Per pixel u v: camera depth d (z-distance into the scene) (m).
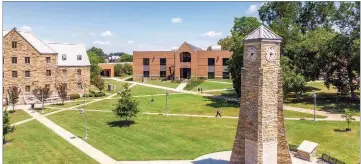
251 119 24.06
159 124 43.34
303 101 59.62
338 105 54.81
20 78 62.56
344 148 31.97
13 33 61.44
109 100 64.31
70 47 72.06
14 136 37.12
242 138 24.92
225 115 49.09
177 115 49.28
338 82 60.44
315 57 59.84
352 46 54.06
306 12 83.31
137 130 40.12
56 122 44.56
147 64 106.88
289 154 24.70
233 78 59.66
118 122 44.47
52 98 63.97
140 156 30.27
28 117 47.88
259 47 23.14
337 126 40.44
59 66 67.44
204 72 102.88
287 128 39.88
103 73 125.38
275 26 63.09
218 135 37.44
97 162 28.66
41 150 32.03
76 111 52.66
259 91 23.28
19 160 29.23
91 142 34.91
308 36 63.56
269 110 23.59
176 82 95.50
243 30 63.84
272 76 23.59
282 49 61.97
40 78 64.81
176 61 102.81
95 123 43.94
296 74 56.75
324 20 82.94
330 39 57.19
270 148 23.77
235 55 57.72
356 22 57.88
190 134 38.03
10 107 56.72
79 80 70.62
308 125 41.22
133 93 73.94
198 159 29.27
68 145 33.69
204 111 52.31
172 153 31.11
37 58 64.19
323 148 32.06
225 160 28.95
